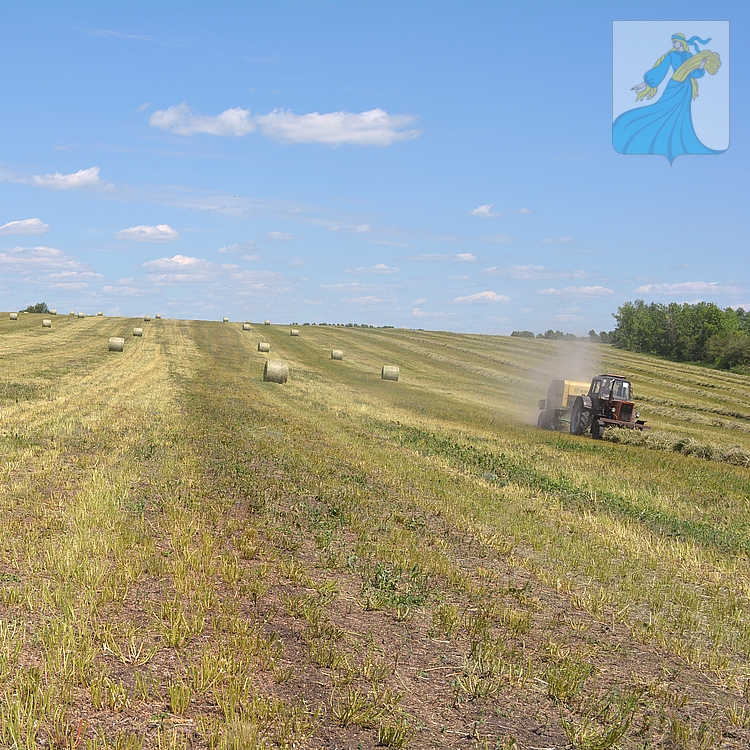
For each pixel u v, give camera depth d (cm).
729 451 2433
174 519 972
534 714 545
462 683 580
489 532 1105
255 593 724
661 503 1477
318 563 870
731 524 1349
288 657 598
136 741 443
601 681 621
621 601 838
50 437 1628
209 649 586
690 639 743
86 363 4012
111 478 1207
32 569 745
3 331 6206
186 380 3456
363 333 8244
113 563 785
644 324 9669
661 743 522
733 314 9850
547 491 1498
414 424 2558
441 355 6581
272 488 1270
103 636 593
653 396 4869
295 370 4647
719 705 597
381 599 746
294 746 462
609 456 2172
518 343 7988
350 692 540
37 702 477
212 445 1664
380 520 1124
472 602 790
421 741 490
